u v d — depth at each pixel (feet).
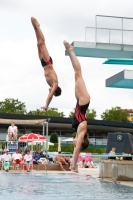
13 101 338.13
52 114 293.84
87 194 40.98
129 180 58.85
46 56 24.04
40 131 223.92
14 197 38.01
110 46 66.44
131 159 61.57
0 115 200.95
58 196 39.04
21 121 99.96
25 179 61.00
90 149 173.17
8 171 81.92
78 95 21.11
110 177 64.54
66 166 88.48
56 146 167.22
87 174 75.25
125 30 66.95
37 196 39.01
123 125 225.56
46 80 24.02
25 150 96.58
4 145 96.94
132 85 70.74
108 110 319.68
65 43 21.86
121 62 60.23
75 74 21.56
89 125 221.46
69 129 235.40
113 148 63.10
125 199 36.94
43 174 74.59
